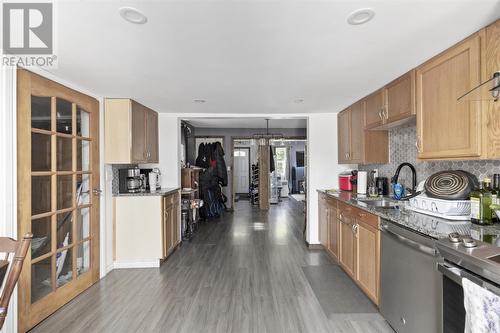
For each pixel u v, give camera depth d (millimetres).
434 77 1858
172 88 2637
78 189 2592
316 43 1676
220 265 3221
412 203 2127
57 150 2291
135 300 2400
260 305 2297
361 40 1638
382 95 2592
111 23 1406
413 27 1479
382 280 2016
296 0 1225
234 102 3258
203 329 1967
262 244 4051
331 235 3311
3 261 1292
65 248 2355
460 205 1733
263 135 6773
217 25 1445
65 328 1990
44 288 2135
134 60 1920
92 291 2584
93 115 2795
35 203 2047
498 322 978
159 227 3227
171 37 1578
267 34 1556
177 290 2588
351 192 3498
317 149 3922
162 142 3916
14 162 1840
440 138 1795
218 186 6207
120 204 3209
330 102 3281
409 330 1673
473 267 1134
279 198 9336
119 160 2998
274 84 2527
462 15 1354
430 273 1475
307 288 2609
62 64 1983
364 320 2078
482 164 1882
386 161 3143
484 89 1339
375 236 2135
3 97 1772
